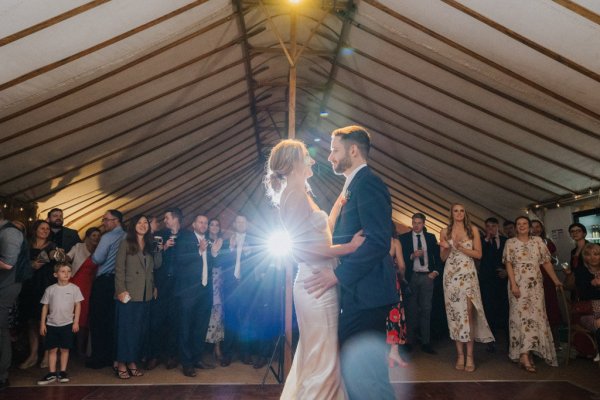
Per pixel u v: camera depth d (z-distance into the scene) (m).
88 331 5.18
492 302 6.09
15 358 4.96
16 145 5.11
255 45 6.27
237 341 5.06
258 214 13.66
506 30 4.22
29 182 6.02
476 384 3.99
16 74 4.05
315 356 1.79
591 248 4.57
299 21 5.92
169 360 4.60
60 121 5.07
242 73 6.59
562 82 4.55
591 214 6.48
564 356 5.16
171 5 4.27
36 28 3.62
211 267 4.65
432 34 4.82
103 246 4.67
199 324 4.52
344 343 1.78
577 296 5.29
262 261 4.97
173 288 4.73
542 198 7.23
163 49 4.86
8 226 3.67
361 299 1.74
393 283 1.82
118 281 4.17
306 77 7.54
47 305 4.11
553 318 5.29
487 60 4.78
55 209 5.61
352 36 5.73
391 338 4.71
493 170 6.97
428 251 5.56
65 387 3.83
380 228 1.74
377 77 6.24
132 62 4.75
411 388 3.86
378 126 7.57
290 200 1.88
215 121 7.51
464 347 5.72
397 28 5.07
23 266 3.78
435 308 6.34
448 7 4.32
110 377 4.20
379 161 8.75
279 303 4.84
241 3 5.01
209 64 5.77
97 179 6.93
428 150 7.34
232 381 4.07
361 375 1.72
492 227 6.25
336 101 7.72
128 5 3.93
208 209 12.14
